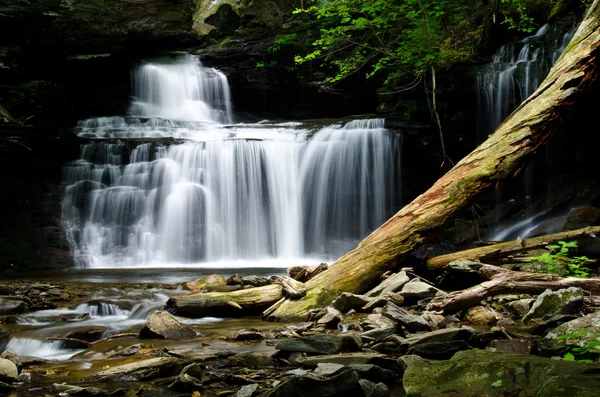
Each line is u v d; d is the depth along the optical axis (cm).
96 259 1417
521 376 357
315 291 720
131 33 2000
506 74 1383
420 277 784
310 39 1992
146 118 1814
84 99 1917
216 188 1515
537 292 672
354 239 1562
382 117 1627
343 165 1573
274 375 450
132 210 1492
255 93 2072
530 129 765
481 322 625
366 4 1504
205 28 2175
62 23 1903
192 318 708
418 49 1406
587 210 1022
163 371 471
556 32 1342
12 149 1444
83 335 627
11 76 1806
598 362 424
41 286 898
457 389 367
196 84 2059
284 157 1557
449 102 1478
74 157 1516
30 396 418
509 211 1352
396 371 449
